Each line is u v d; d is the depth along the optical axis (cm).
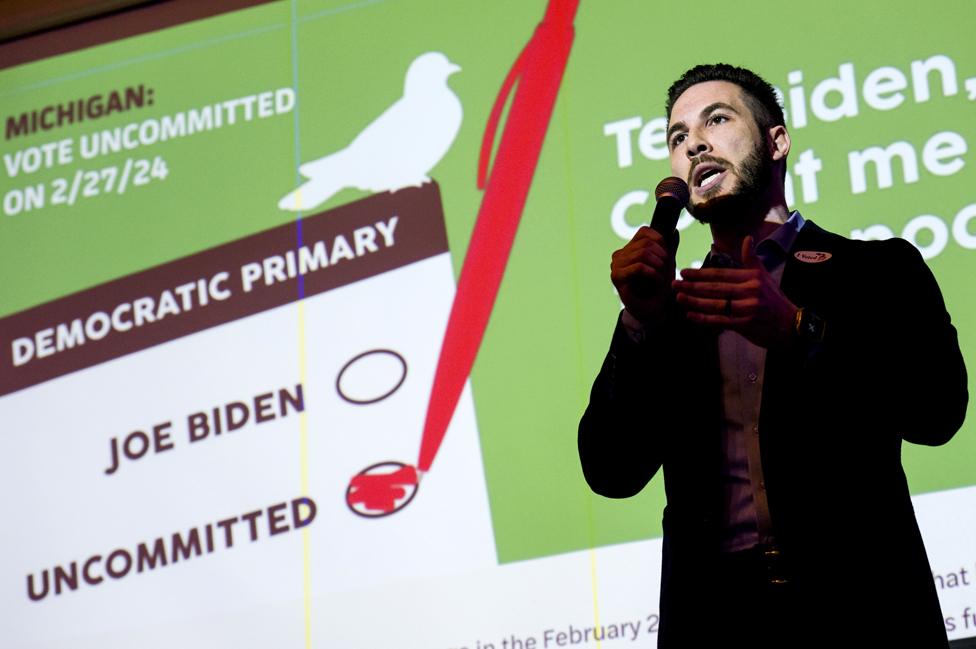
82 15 466
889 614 208
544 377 381
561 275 390
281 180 428
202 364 414
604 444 232
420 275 403
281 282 416
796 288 232
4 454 423
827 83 383
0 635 403
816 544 213
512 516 370
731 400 226
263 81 442
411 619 368
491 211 403
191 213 434
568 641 354
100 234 442
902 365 218
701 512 221
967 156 366
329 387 399
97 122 455
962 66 374
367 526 380
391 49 431
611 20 411
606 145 399
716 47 397
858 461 217
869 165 373
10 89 468
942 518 334
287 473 394
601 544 359
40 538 411
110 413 418
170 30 458
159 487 405
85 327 432
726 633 214
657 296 222
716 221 251
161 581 395
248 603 384
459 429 383
